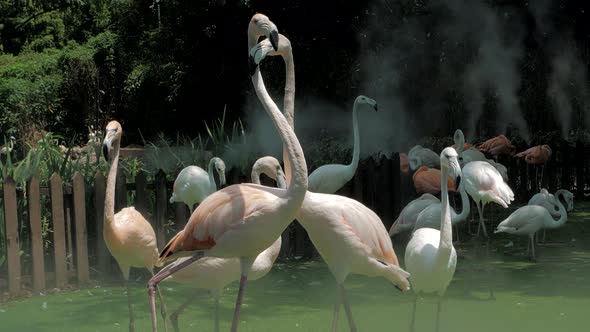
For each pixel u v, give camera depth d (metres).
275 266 8.55
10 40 28.12
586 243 9.60
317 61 16.50
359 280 7.76
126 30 23.88
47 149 8.73
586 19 15.41
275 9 16.48
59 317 6.34
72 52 24.61
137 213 5.93
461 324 5.94
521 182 13.43
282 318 6.21
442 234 5.26
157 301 6.88
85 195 7.96
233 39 17.59
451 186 10.02
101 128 23.06
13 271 7.14
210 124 19.02
